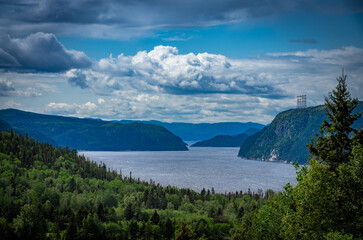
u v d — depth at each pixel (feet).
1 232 501.56
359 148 150.61
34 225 526.16
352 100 169.27
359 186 140.26
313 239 140.77
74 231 535.19
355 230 136.56
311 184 145.59
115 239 568.41
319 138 174.81
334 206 137.80
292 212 160.97
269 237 183.21
